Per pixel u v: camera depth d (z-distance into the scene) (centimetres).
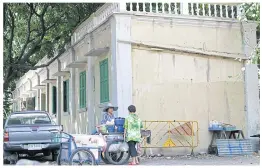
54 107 2520
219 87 1493
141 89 1402
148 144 1398
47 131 1288
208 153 1459
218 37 1496
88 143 1121
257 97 1521
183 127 1428
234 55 1507
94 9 1866
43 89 2984
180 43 1447
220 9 1516
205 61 1483
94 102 1653
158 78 1423
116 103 1366
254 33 1534
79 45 1830
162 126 1416
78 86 1912
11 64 1889
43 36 1930
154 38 1418
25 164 1218
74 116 1969
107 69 1484
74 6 1841
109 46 1456
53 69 2384
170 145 1413
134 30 1398
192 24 1464
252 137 1501
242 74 1522
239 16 1527
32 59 2592
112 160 1184
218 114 1484
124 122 1212
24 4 1867
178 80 1445
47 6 1861
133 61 1398
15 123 1370
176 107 1436
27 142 1275
